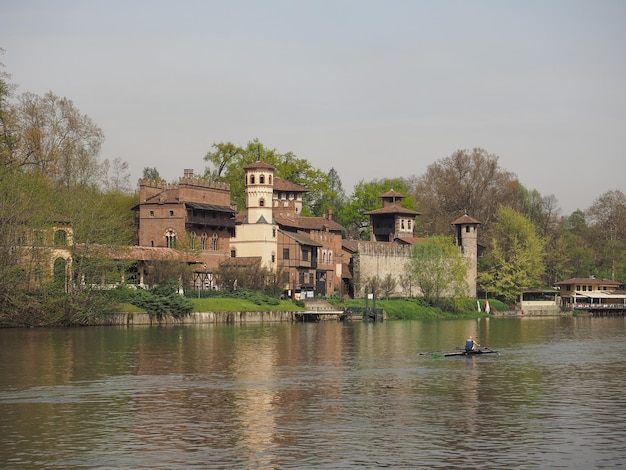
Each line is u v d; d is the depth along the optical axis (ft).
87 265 388.57
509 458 148.56
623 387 218.59
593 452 152.46
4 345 303.89
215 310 437.17
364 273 591.37
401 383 223.51
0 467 143.02
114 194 531.09
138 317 402.11
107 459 147.43
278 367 253.24
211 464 144.66
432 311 563.48
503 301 653.71
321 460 147.23
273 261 540.93
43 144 457.27
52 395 203.21
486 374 241.55
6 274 359.87
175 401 196.13
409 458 148.36
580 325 493.77
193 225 512.22
